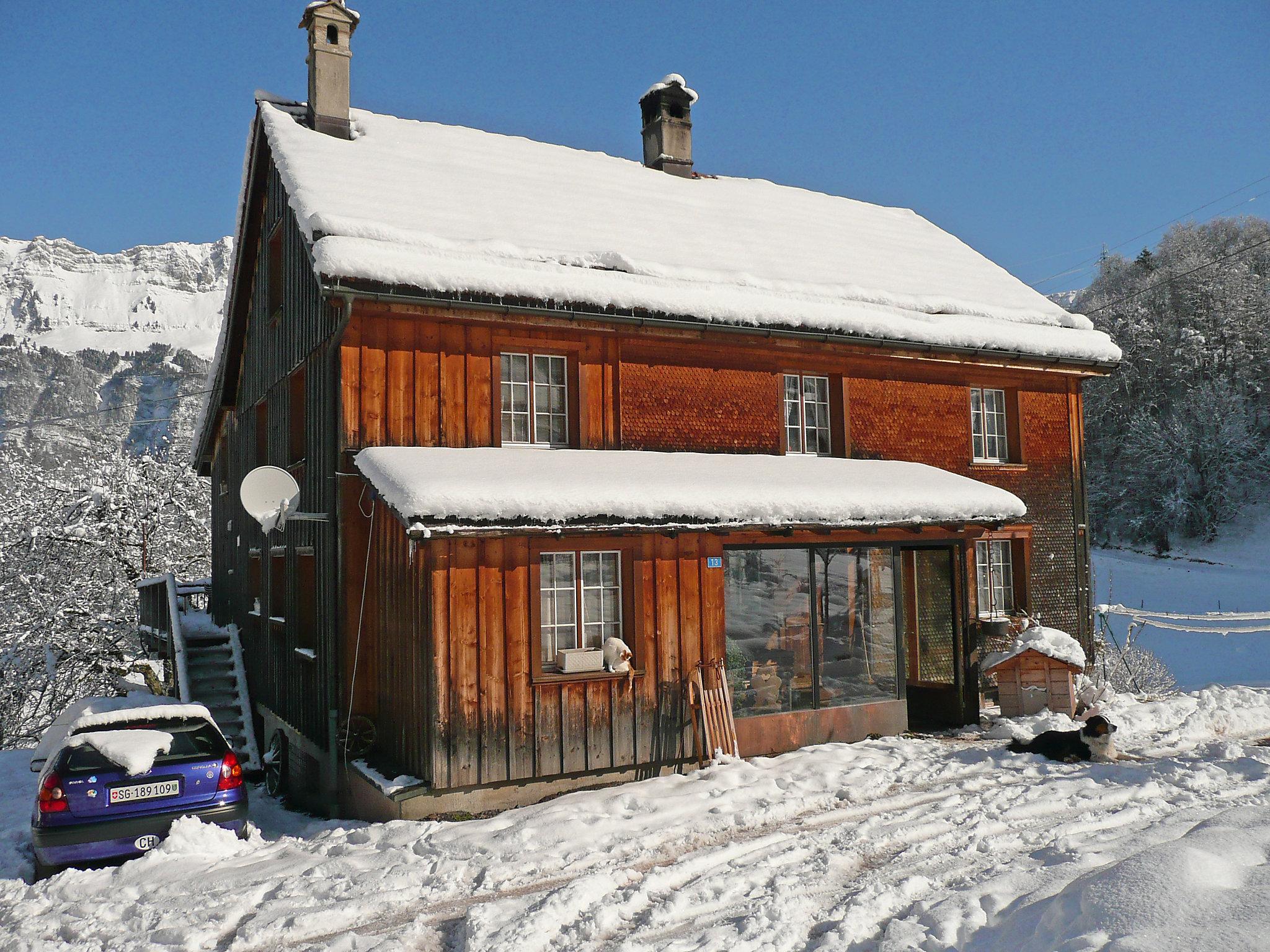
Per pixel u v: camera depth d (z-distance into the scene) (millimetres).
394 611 9445
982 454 14859
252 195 14672
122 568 26672
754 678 10273
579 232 12562
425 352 10516
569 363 11500
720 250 13742
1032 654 12242
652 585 9719
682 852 6820
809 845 6750
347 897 6137
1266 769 8562
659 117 17500
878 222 18516
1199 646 30891
